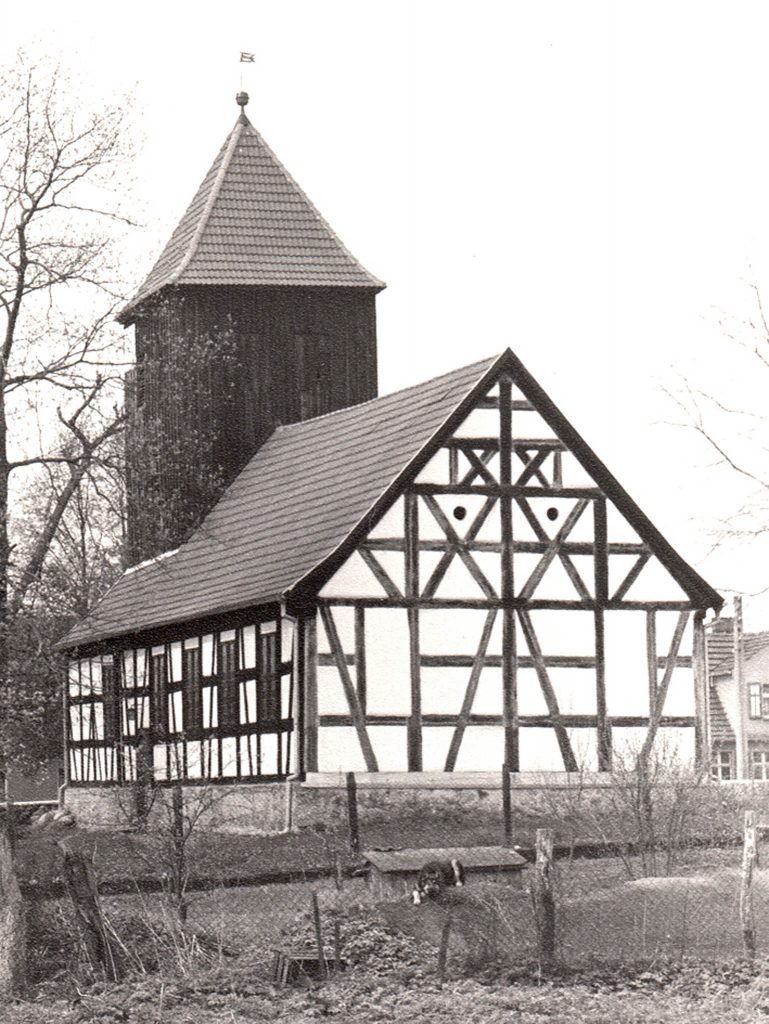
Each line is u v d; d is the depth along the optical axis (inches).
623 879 1134.4
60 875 1155.3
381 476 1515.7
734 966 935.0
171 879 1092.5
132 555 1628.9
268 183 1957.4
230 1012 877.8
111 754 1782.7
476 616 1478.8
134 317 1728.6
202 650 1609.3
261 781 1494.8
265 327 1876.2
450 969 947.3
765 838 1245.1
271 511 1689.2
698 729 1536.7
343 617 1444.4
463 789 1450.5
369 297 1920.5
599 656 1513.3
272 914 1063.0
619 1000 879.1
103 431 1537.9
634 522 1530.5
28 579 1365.7
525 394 1510.8
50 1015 899.4
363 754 1437.0
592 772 1483.8
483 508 1488.7
